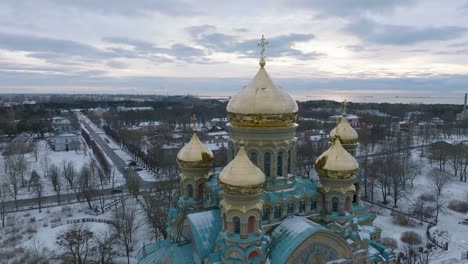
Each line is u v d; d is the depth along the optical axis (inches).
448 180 4630.9
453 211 3727.9
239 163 1531.7
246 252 1523.1
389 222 3479.3
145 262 2033.7
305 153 5639.8
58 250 2815.0
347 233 1804.9
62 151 7362.2
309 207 1859.0
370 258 1833.2
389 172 4286.4
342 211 1844.2
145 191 4224.9
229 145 1914.4
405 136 7628.0
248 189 1489.9
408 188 4473.4
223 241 1581.0
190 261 1717.5
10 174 4675.2
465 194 4212.6
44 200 4261.8
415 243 2965.1
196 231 1685.5
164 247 2081.7
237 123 1765.5
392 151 5738.2
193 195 2117.4
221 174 1556.3
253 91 1737.2
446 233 3169.3
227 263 1524.4
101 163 5625.0
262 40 1777.8
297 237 1579.7
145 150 6973.4
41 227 3348.9
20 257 2677.2
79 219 3553.2
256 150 1768.0
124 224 3139.8
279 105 1710.1
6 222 3484.3
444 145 5639.8
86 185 4136.3
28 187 4699.8
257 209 1546.5
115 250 2856.8
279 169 1834.4
